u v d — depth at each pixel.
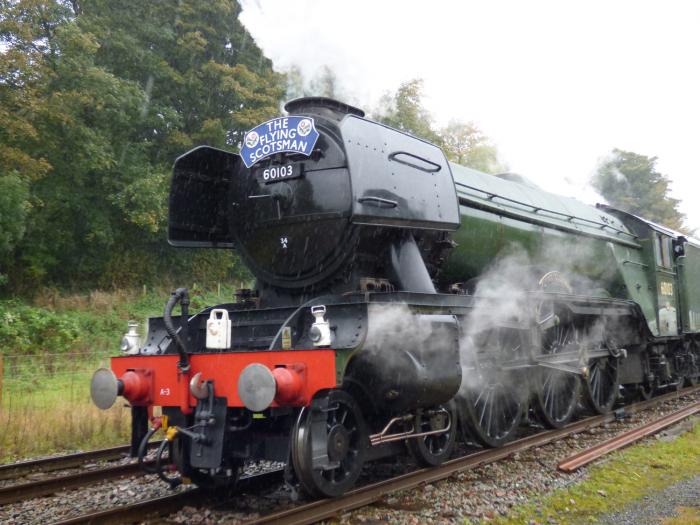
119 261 20.23
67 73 17.47
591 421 8.45
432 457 5.67
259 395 4.24
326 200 5.45
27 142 16.89
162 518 4.68
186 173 6.28
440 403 5.39
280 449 4.78
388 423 5.14
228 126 22.53
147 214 18.67
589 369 8.88
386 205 5.38
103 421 8.31
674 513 4.74
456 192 6.44
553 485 5.38
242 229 6.18
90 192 19.19
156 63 20.70
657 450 6.80
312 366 4.45
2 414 8.17
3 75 15.93
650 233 11.41
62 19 17.94
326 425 4.67
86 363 13.62
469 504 4.78
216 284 22.81
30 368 12.62
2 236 15.14
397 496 4.98
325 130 5.59
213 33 21.83
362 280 5.50
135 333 5.45
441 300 5.62
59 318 15.46
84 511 4.98
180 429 4.76
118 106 18.56
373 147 5.53
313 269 5.61
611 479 5.64
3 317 14.40
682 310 12.29
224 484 5.23
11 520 4.75
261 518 4.11
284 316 5.39
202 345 5.72
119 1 20.78
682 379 12.23
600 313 8.76
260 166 6.00
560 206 9.85
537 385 7.42
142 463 4.81
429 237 6.23
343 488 4.73
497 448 6.58
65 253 19.16
